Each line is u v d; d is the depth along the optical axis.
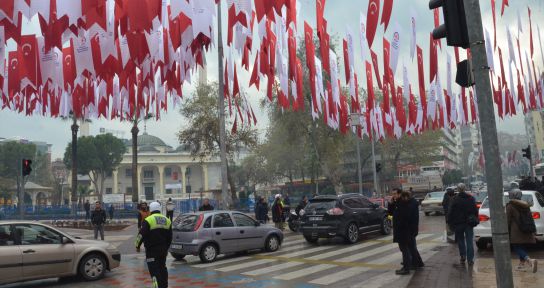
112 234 24.50
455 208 10.10
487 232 11.48
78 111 13.11
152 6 6.86
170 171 99.31
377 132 28.12
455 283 8.16
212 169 78.06
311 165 44.34
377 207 17.09
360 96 32.25
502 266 4.88
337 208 15.38
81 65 7.82
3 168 71.00
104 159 74.38
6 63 9.19
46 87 10.10
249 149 38.38
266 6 7.19
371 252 13.12
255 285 9.15
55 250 9.94
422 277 8.90
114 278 10.80
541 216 11.03
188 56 9.06
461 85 5.40
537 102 24.31
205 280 9.91
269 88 13.62
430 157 49.66
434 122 24.20
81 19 7.17
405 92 20.78
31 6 6.40
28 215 42.66
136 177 41.69
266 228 14.46
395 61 12.27
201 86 35.72
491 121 5.01
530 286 7.45
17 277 9.35
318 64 17.67
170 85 9.48
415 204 9.48
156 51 8.03
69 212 45.47
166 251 7.74
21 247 9.51
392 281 8.76
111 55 7.79
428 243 14.35
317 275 9.92
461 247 10.06
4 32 6.85
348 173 58.62
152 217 7.68
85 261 10.40
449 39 5.36
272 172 59.84
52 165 107.06
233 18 7.51
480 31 5.17
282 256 13.23
